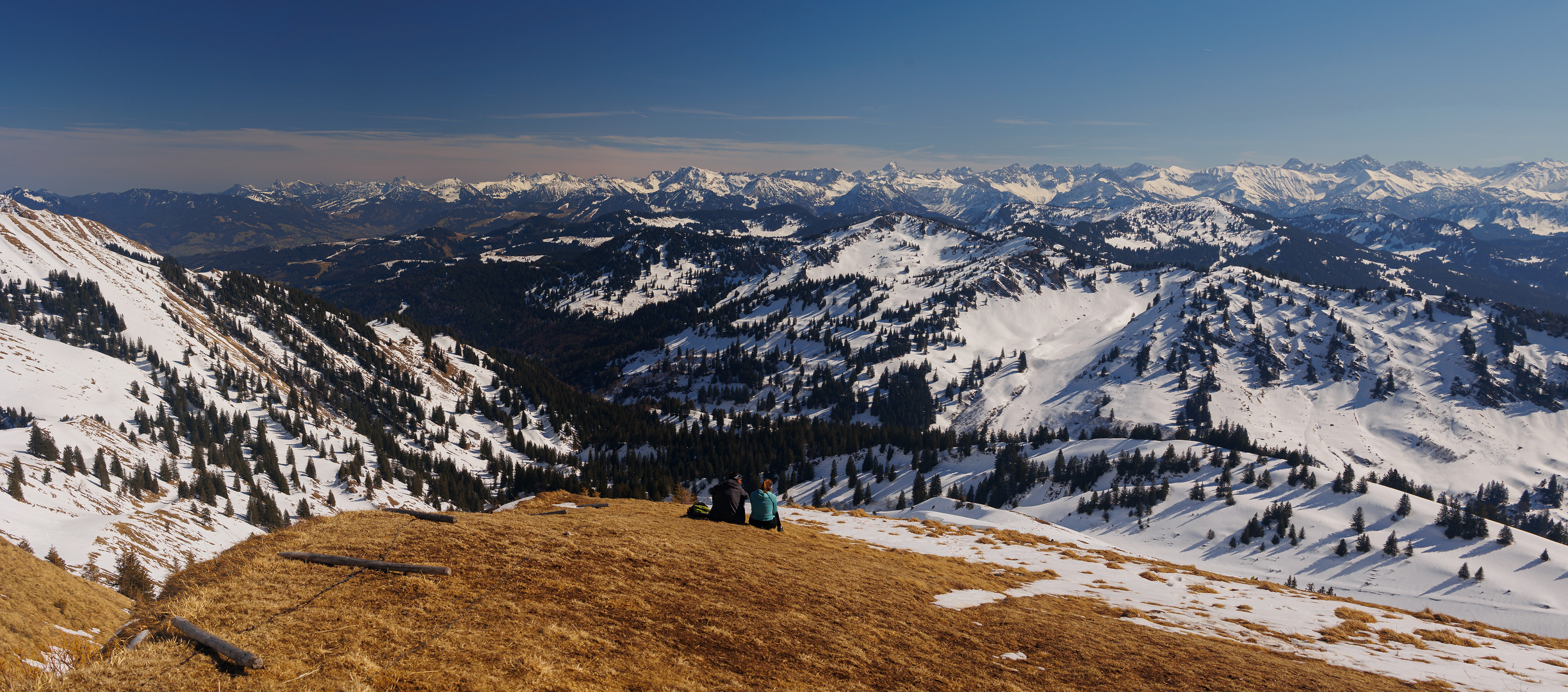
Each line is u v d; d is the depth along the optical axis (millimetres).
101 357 180625
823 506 192625
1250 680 15539
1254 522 164750
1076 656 16125
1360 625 23625
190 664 10727
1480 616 132625
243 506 127812
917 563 26984
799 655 13812
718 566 19281
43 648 13445
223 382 196875
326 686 10344
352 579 15438
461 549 18062
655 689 11523
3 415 137375
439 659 11719
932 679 13578
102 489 105875
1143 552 163625
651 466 199250
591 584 16422
